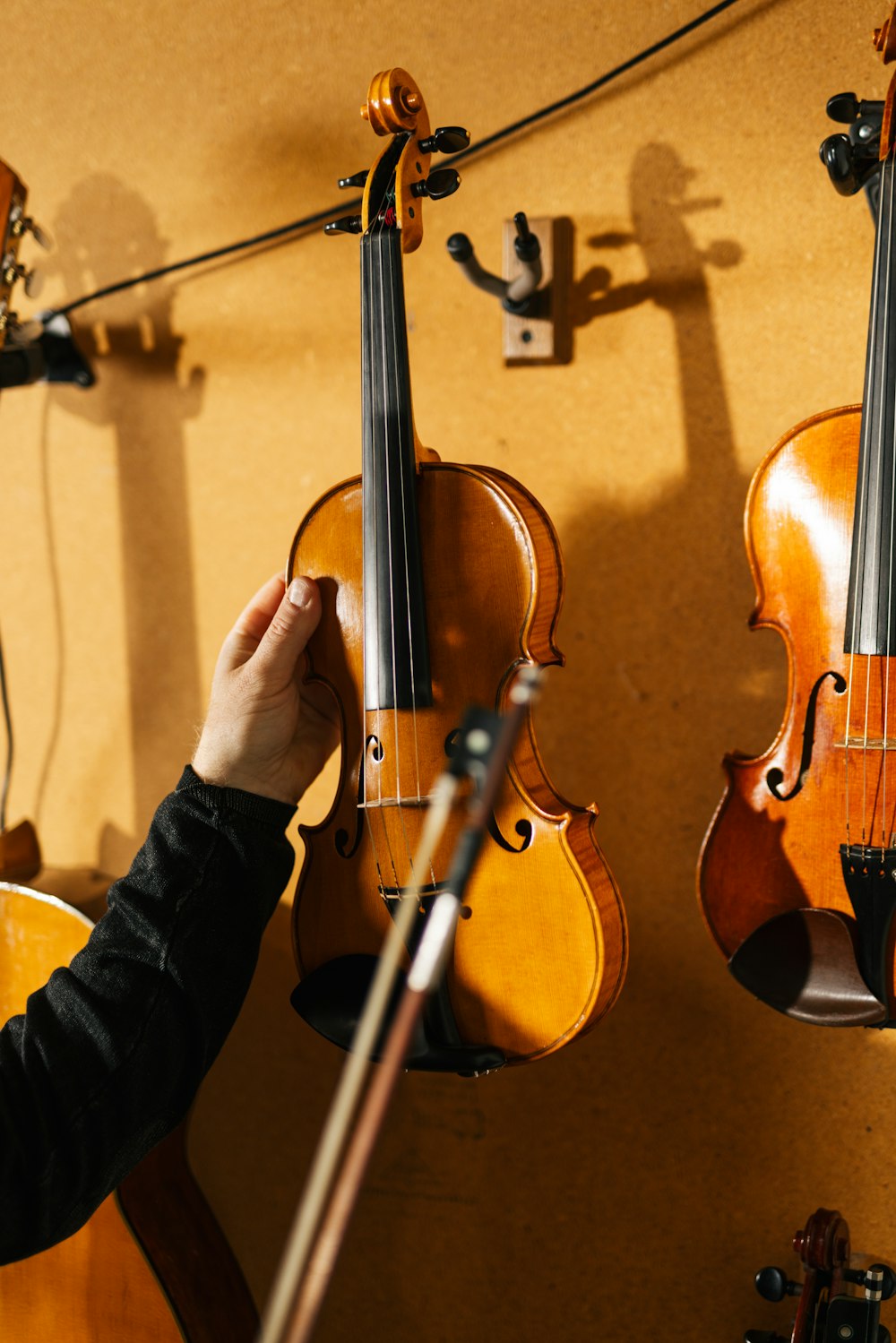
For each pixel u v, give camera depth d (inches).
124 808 68.9
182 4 62.3
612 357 56.0
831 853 44.6
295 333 62.6
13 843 65.6
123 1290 55.3
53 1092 42.2
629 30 54.0
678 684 56.1
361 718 47.7
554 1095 58.9
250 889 46.3
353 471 62.3
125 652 68.1
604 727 57.4
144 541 67.1
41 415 68.7
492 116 56.9
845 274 51.9
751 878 46.2
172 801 46.9
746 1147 55.6
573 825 44.2
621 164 54.7
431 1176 61.1
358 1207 62.4
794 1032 54.5
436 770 45.8
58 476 68.7
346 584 48.0
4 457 69.8
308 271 61.9
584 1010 43.4
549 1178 59.1
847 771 44.3
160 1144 55.7
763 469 46.3
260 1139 64.5
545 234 54.6
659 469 55.6
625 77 54.1
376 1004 26.0
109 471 67.5
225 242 63.6
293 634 46.8
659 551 55.9
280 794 49.2
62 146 66.0
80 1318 55.9
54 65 65.4
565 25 55.0
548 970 43.9
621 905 45.5
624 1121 57.7
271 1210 64.4
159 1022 43.8
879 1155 53.3
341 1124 25.9
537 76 55.8
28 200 67.1
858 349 52.1
